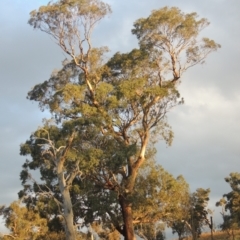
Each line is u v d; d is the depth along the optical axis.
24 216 47.53
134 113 46.91
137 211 47.31
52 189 46.09
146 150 47.94
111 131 45.19
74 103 44.97
